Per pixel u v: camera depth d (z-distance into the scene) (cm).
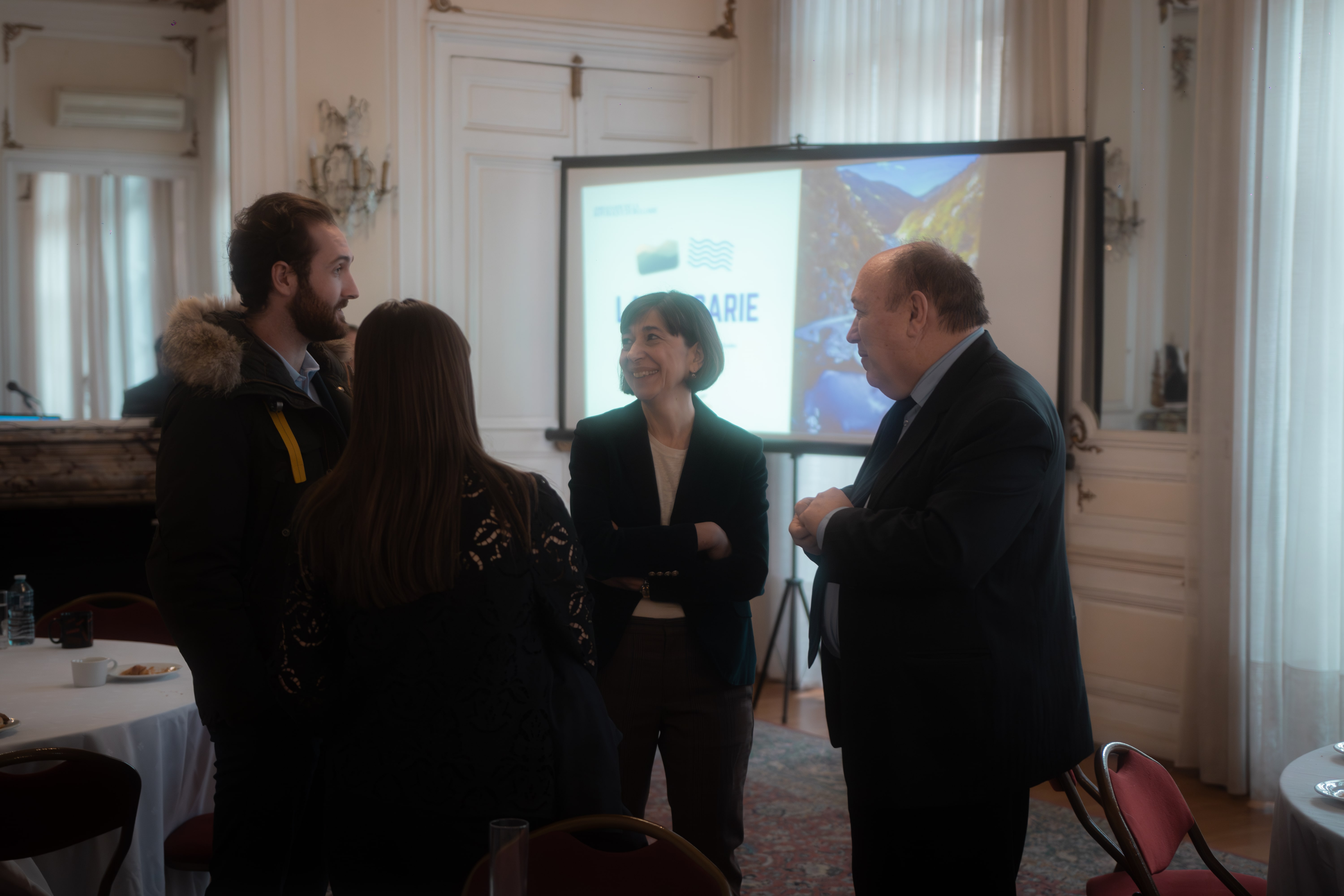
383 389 131
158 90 739
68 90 714
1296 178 323
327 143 479
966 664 152
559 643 142
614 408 488
